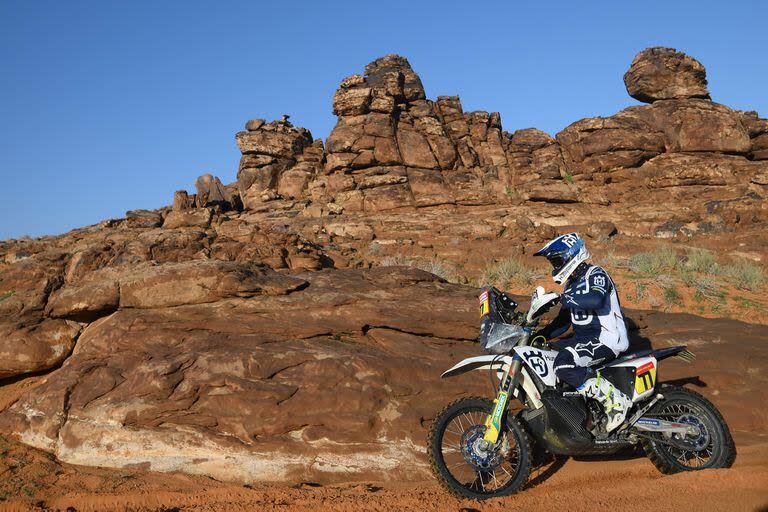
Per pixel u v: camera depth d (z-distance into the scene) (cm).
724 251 2159
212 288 735
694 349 727
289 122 3728
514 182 3569
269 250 1055
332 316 719
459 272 1870
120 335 676
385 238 2616
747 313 1291
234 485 524
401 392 621
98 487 509
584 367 498
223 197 3562
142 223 2791
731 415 642
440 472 475
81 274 892
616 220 2842
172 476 541
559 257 516
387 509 446
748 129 3500
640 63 3678
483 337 509
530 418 503
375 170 3394
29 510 463
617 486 471
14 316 748
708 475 463
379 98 3459
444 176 3447
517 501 462
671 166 3288
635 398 496
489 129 3784
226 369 619
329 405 596
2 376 709
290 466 555
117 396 604
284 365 630
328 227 2686
